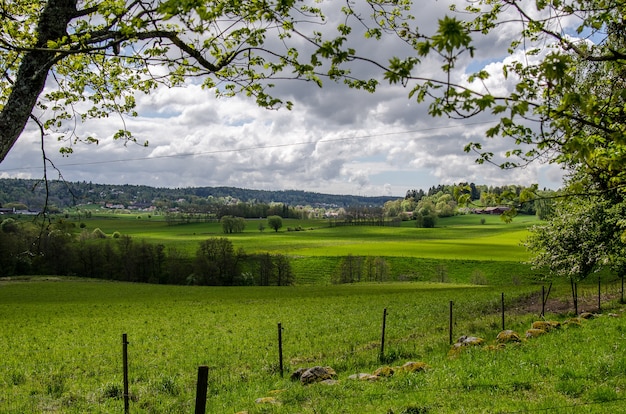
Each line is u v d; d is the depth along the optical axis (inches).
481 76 168.1
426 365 611.8
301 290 3309.5
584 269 1397.6
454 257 4832.7
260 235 7504.9
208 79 351.3
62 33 294.4
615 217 1064.2
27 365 1019.3
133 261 4515.3
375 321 1478.8
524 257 4724.4
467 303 1785.2
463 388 475.5
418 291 2837.1
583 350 577.3
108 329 1594.5
